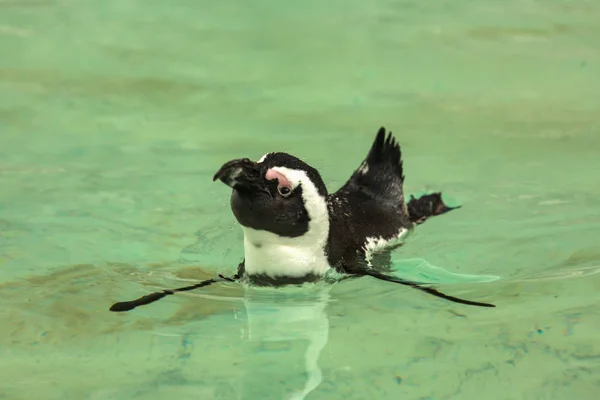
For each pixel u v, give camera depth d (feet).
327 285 30.66
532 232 34.50
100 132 46.21
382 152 36.27
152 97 51.85
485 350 25.12
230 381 23.53
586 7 72.54
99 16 68.85
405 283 29.43
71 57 58.85
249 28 66.39
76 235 34.40
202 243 33.99
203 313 28.32
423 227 35.37
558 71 56.65
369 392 22.86
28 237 34.14
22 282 30.30
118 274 31.09
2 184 39.27
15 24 65.98
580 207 36.81
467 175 40.60
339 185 38.32
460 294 29.43
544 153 43.24
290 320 27.76
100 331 26.84
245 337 26.50
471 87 53.88
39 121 47.75
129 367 24.44
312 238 29.78
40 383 23.41
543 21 68.49
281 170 28.50
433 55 60.23
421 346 25.50
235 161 26.96
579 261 31.76
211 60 58.80
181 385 23.32
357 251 31.76
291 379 23.61
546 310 27.73
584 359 24.38
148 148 43.96
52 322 27.40
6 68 56.29
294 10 71.77
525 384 23.08
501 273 31.14
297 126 47.01
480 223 35.63
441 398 22.48
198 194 38.40
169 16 69.51
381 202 34.78
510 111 49.60
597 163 41.78
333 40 63.67
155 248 33.45
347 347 25.62
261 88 53.52
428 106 50.49
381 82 54.80
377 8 72.54
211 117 48.55
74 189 38.88
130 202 37.50
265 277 30.19
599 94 52.21
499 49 61.57
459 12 71.31
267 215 28.37
